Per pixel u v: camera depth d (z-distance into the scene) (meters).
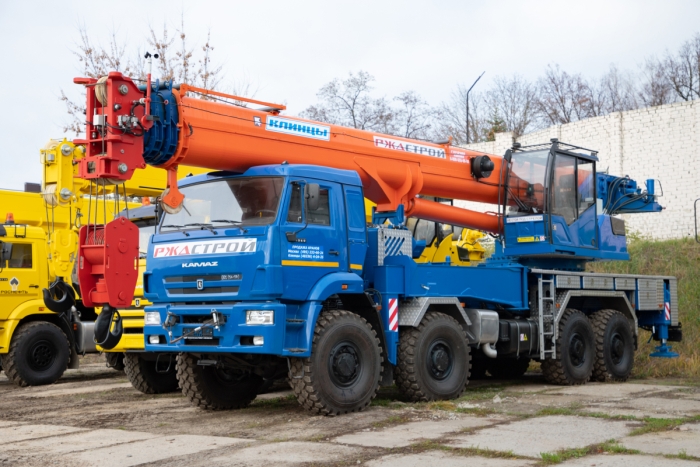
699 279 17.22
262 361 8.59
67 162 13.00
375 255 9.33
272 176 8.34
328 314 8.40
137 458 6.20
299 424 7.73
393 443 6.59
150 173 13.66
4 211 13.53
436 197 11.59
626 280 12.90
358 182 9.07
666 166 21.66
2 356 12.59
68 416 8.83
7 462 6.19
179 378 9.15
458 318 10.16
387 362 9.14
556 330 11.36
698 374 12.91
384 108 35.03
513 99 47.78
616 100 46.94
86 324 13.53
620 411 8.32
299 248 8.17
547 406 8.80
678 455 5.94
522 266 11.35
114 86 7.78
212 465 5.86
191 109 8.34
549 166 11.65
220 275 8.21
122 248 8.05
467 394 10.07
